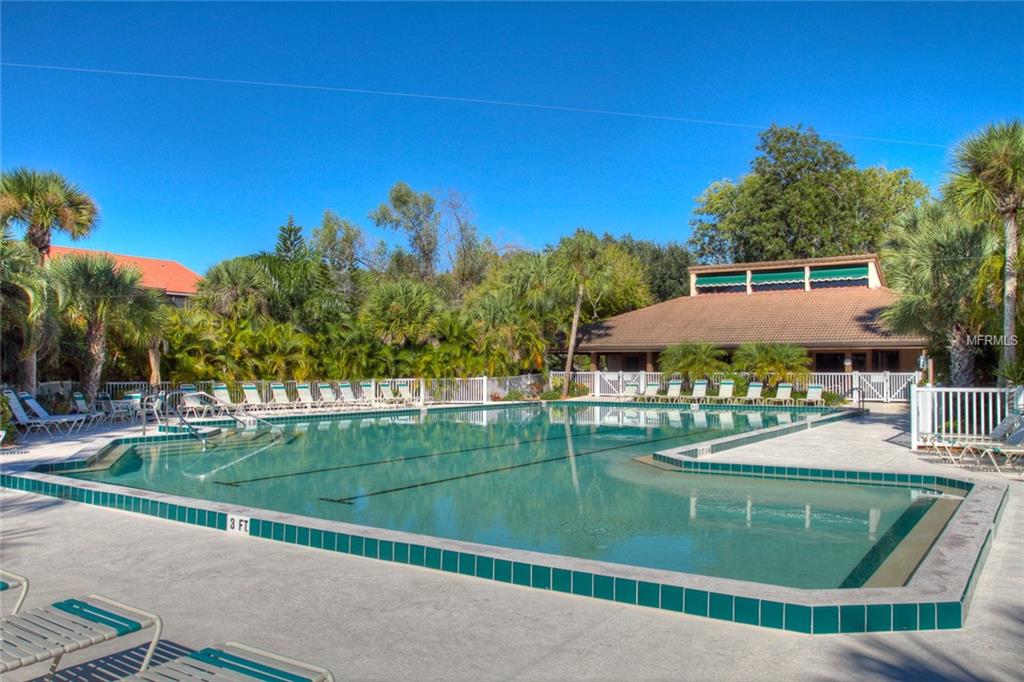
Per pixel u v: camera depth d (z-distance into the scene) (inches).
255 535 305.3
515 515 382.9
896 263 867.4
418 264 2140.7
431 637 191.8
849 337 1205.7
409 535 276.5
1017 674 165.6
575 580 228.1
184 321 995.9
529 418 976.3
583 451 642.8
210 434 746.2
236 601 220.7
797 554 303.4
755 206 2054.6
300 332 1128.2
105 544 290.5
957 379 770.2
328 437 751.7
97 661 174.4
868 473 458.0
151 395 804.0
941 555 241.4
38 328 652.7
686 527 353.7
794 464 486.0
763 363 1175.0
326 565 260.8
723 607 204.2
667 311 1514.5
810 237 2000.5
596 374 1322.6
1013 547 278.8
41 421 655.1
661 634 193.5
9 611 204.5
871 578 270.7
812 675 166.9
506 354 1223.5
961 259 738.8
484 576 245.4
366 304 1216.2
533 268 1359.5
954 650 180.2
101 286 799.1
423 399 1101.7
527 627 199.0
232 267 1264.8
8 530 314.8
